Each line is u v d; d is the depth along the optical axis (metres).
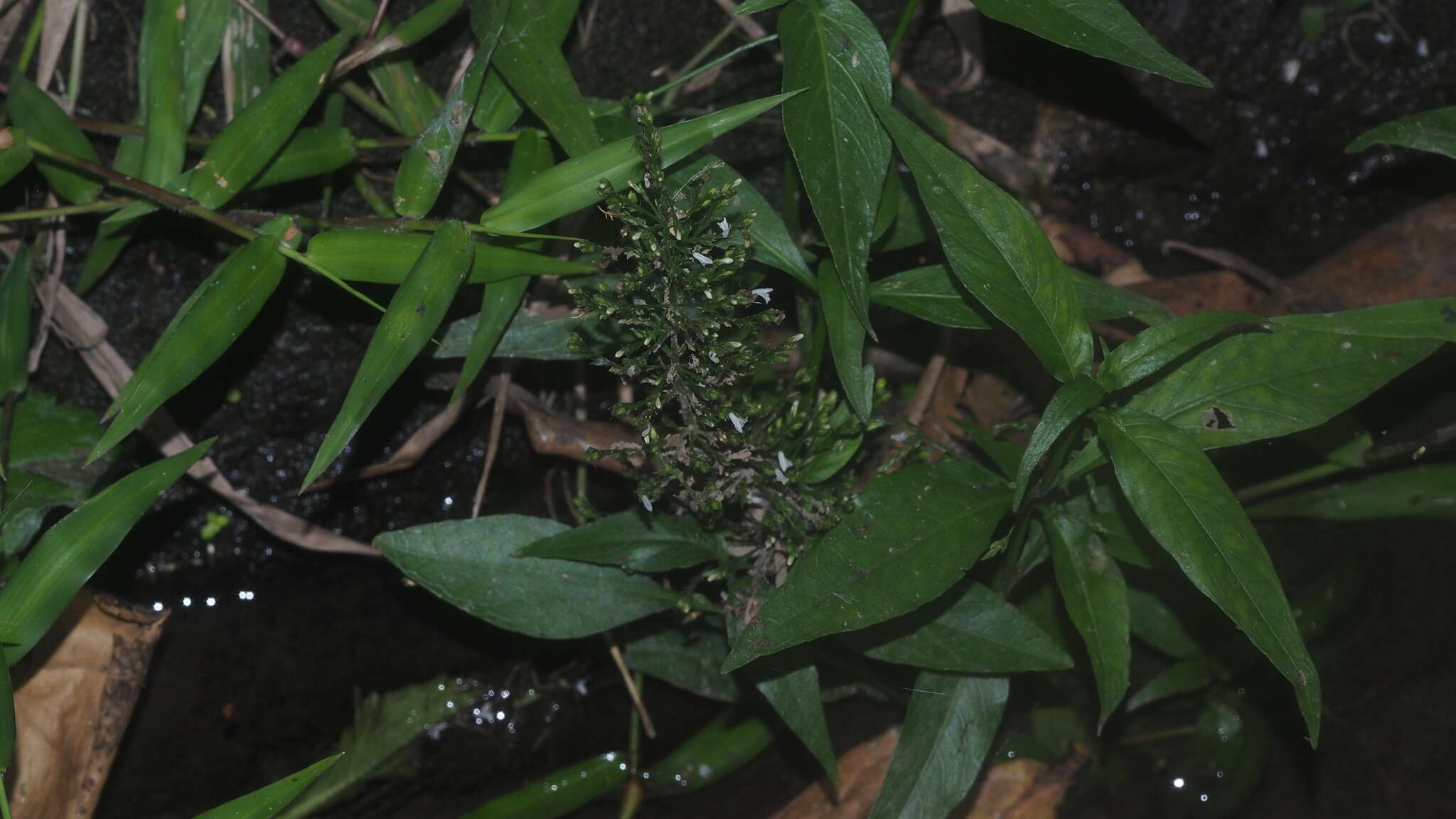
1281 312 1.47
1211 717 1.42
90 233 1.43
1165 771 1.42
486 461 1.43
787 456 1.34
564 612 1.36
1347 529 1.45
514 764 1.44
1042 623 1.42
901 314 1.47
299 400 1.47
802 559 1.31
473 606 1.35
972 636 1.34
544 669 1.46
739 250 1.29
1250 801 1.41
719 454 1.32
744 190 1.34
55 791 1.38
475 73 1.34
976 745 1.35
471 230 1.32
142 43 1.38
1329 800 1.41
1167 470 1.29
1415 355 1.32
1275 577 1.27
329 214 1.45
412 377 1.47
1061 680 1.42
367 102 1.41
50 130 1.38
